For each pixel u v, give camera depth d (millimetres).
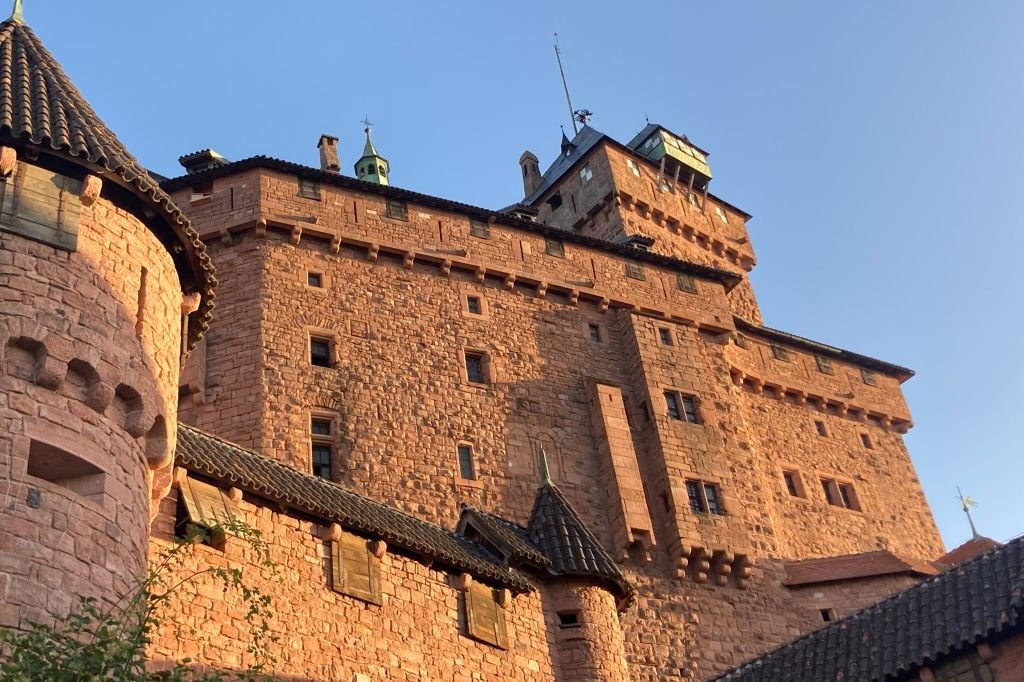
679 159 61312
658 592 39219
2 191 17625
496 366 41875
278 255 40062
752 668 28031
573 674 27672
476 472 38875
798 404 53281
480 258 43906
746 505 43281
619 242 54562
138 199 19266
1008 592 24484
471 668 25172
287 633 21562
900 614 26625
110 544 16141
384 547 24406
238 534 20875
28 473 16328
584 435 42094
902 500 53625
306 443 36469
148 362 18188
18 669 12031
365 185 42625
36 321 16656
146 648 18625
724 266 61281
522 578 27594
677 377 44969
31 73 20438
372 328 40219
